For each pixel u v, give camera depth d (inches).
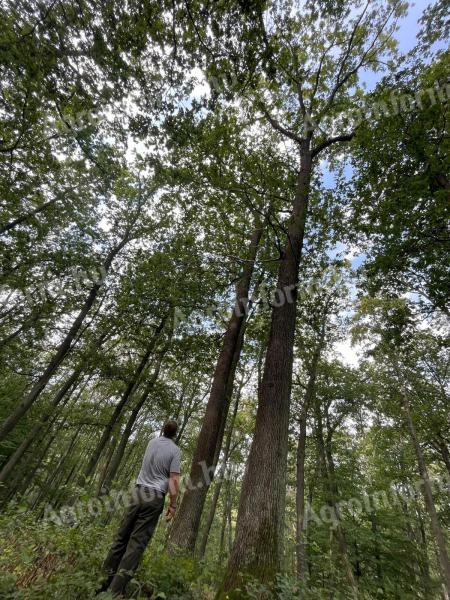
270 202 330.3
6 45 273.9
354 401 722.8
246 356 612.4
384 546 464.1
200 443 317.1
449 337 509.4
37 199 511.5
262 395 233.3
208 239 459.5
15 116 373.4
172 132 345.4
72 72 311.6
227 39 298.7
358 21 399.2
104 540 170.7
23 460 660.1
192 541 262.1
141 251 503.8
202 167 363.6
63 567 130.6
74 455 974.4
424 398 639.1
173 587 136.2
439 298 351.6
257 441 209.3
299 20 384.2
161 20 282.8
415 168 318.3
